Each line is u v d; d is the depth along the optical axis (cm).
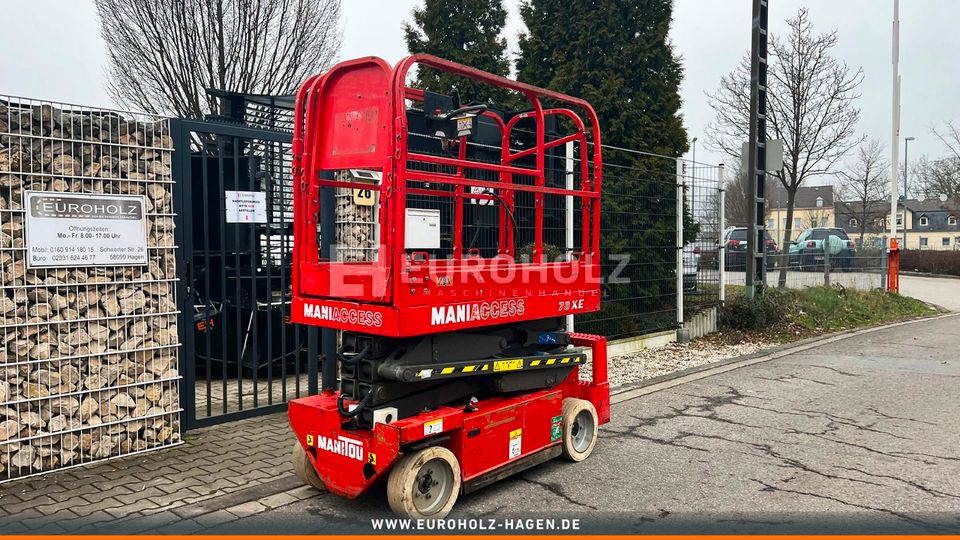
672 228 1017
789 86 1590
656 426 599
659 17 1151
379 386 391
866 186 3114
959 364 886
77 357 476
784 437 564
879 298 1521
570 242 827
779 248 1396
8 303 449
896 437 561
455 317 399
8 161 448
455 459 403
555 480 465
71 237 471
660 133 1116
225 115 953
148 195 514
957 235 5862
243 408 615
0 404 445
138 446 506
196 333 784
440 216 711
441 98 457
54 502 414
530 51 1254
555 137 898
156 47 1239
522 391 472
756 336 1092
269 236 608
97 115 489
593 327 902
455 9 1589
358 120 394
